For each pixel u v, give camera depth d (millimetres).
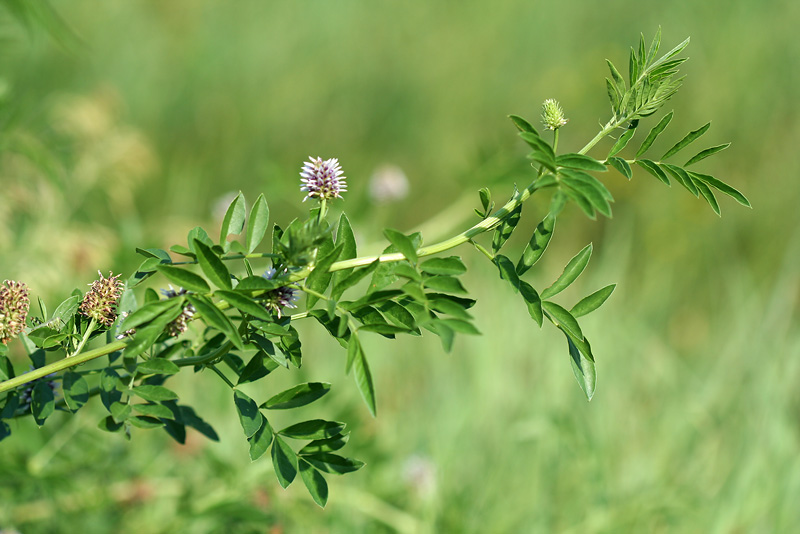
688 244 6523
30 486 2766
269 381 3922
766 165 6992
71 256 3697
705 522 3555
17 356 2941
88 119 4121
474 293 5258
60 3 7730
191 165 7105
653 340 5102
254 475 3000
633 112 1548
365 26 8562
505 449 3818
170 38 8211
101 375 1553
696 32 7875
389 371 4633
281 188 4562
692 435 4133
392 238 1410
